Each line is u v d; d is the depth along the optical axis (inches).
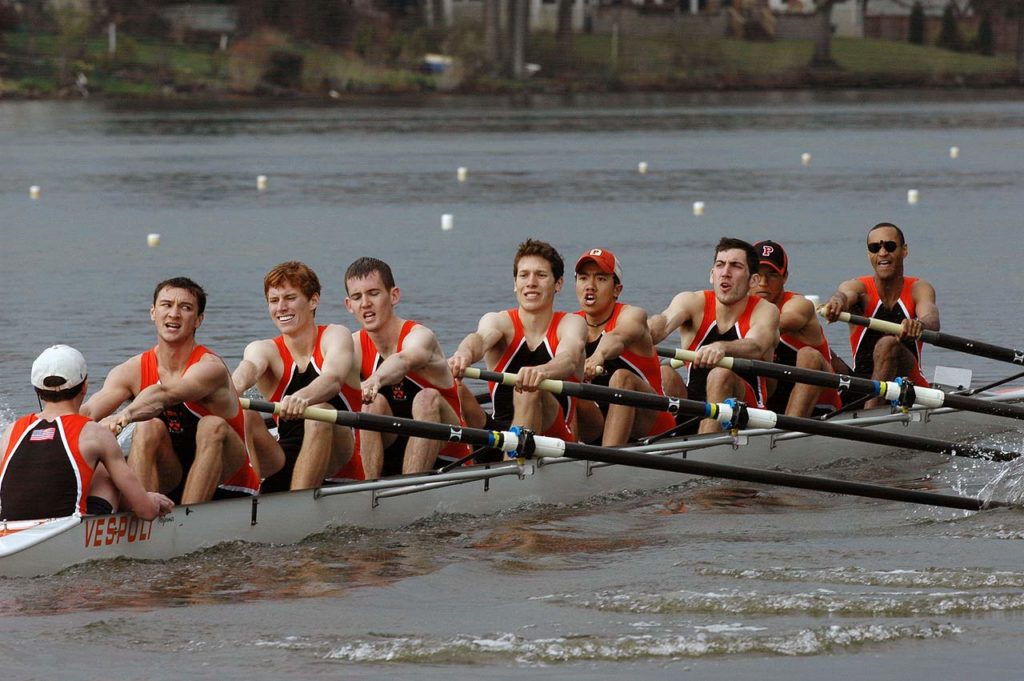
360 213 5516.7
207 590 1314.0
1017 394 2196.1
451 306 3174.2
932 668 1106.7
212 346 2701.8
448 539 1520.7
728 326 1909.4
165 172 7613.2
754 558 1422.2
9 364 2519.7
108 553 1344.7
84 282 3656.5
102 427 1338.6
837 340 2856.8
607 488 1733.5
